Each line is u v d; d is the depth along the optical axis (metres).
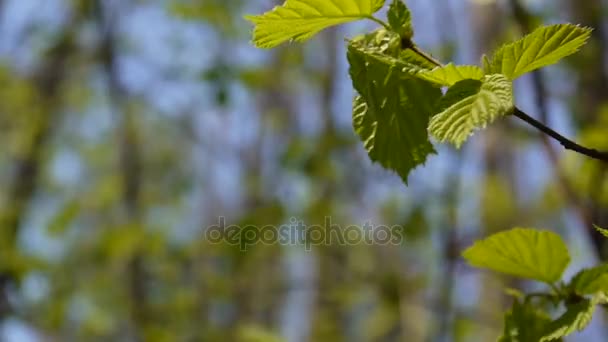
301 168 9.82
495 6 6.36
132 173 13.10
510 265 2.17
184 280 11.15
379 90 1.86
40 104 12.48
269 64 10.77
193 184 14.73
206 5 10.66
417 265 9.66
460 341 8.58
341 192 9.72
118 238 10.77
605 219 4.32
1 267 9.27
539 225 8.01
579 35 1.71
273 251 10.05
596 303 1.92
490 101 1.58
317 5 1.80
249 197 11.66
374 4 1.80
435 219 8.63
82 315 11.38
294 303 11.83
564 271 2.12
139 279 11.15
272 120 12.14
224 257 10.44
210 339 10.42
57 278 10.79
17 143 12.48
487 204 8.44
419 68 1.73
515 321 2.03
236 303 10.93
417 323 9.02
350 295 9.76
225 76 10.11
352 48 1.86
